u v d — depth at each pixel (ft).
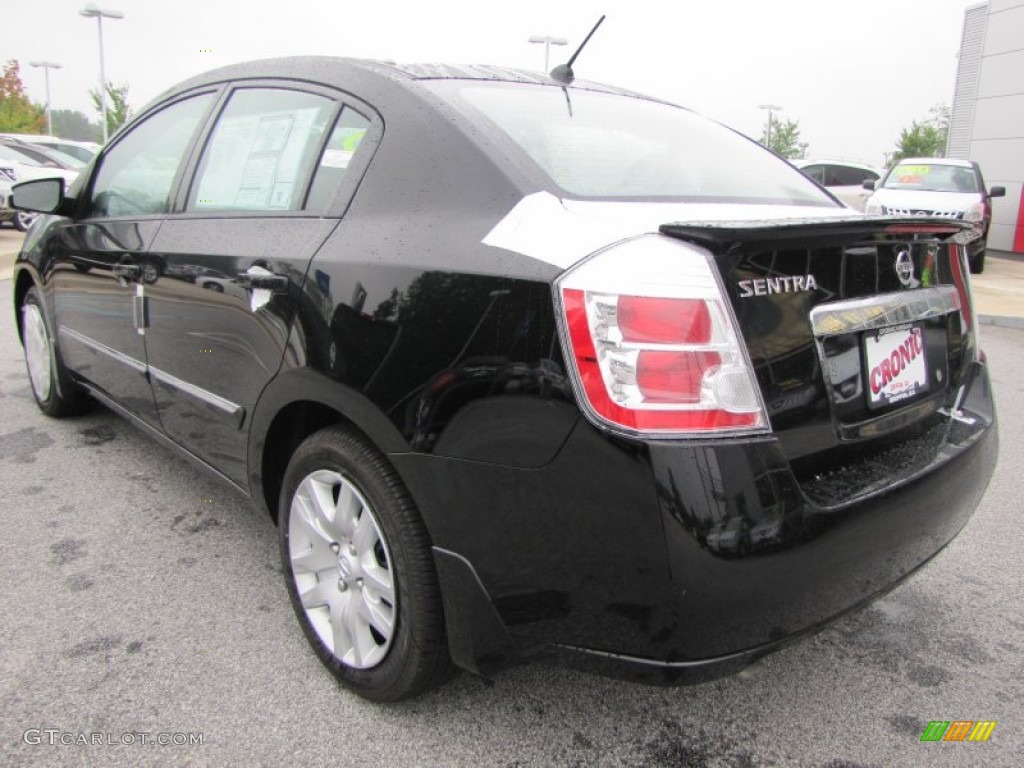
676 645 5.22
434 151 6.62
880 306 6.32
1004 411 16.87
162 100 10.69
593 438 5.13
